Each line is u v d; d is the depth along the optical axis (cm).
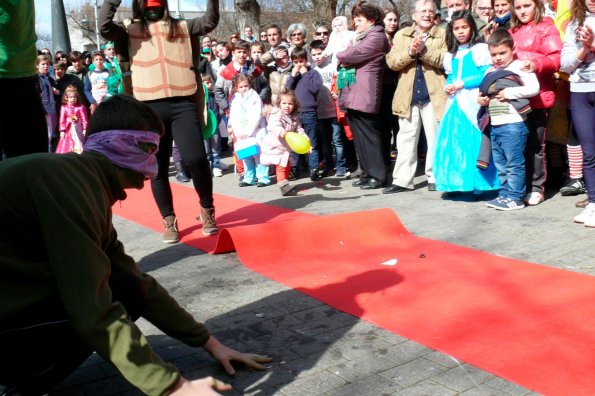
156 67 498
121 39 507
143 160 225
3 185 199
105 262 203
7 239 203
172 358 290
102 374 278
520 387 251
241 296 373
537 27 547
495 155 561
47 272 209
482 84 553
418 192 667
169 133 511
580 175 583
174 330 260
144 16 505
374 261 425
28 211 199
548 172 623
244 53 884
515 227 492
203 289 390
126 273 241
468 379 259
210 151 892
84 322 194
